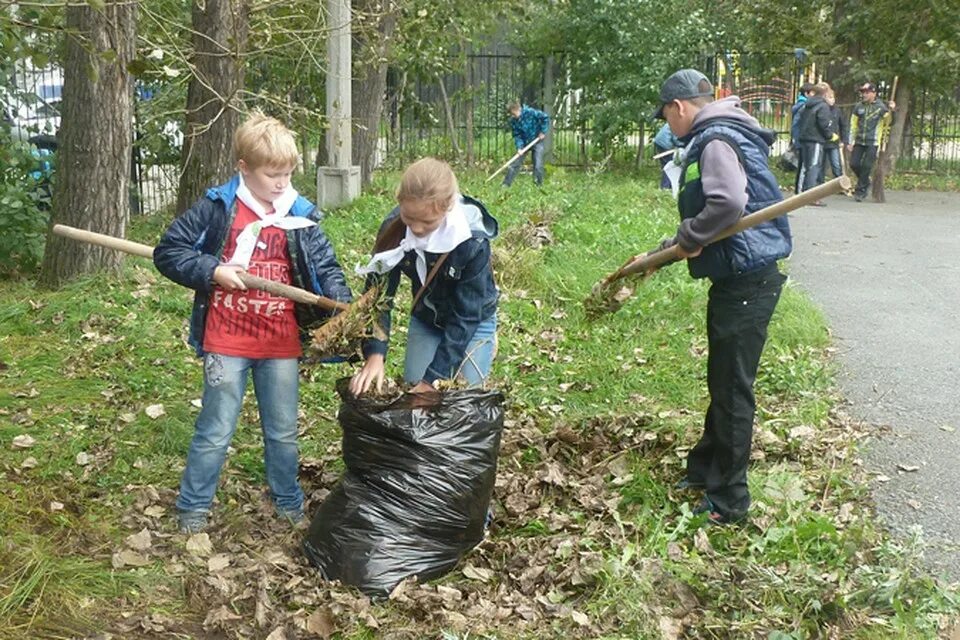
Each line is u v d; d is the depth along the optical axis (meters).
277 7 10.79
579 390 6.34
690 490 4.79
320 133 13.48
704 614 3.72
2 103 9.66
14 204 8.70
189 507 4.31
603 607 3.75
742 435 4.43
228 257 4.11
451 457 3.99
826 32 21.05
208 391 4.21
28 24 4.88
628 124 19.48
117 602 3.77
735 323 4.36
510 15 17.64
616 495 4.74
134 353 6.58
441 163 3.88
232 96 8.87
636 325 7.68
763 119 22.88
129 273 8.07
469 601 3.81
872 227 13.70
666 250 4.35
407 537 3.94
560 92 20.14
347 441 4.08
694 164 4.27
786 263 10.76
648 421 5.58
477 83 20.89
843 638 3.61
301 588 3.84
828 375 6.67
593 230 10.79
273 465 4.39
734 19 21.59
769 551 4.20
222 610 3.68
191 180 9.71
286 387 4.31
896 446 5.48
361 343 4.17
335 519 3.99
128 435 5.29
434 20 15.01
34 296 7.77
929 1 19.08
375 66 13.29
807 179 16.70
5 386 5.97
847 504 4.70
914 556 3.99
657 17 19.31
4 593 3.74
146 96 13.07
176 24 9.15
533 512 4.55
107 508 4.50
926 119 21.31
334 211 12.47
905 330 7.89
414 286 4.18
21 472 4.82
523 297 8.23
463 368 4.23
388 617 3.71
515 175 16.72
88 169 7.91
